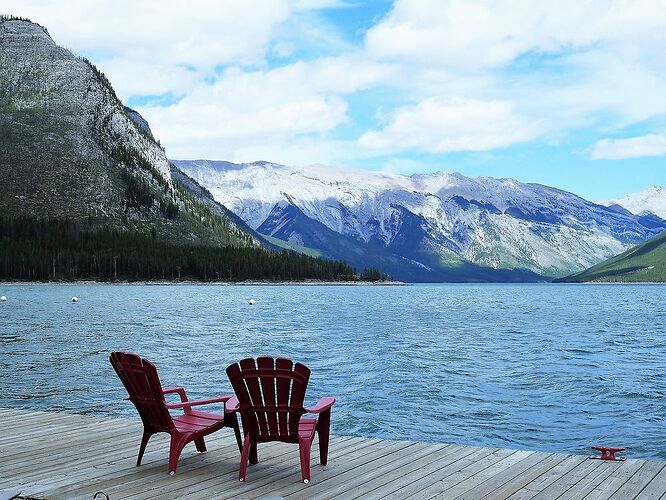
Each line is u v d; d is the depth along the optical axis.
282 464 11.16
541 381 26.64
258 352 36.59
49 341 41.31
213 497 9.44
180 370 29.08
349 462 11.21
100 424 14.19
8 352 34.97
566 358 34.97
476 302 128.38
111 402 21.36
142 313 73.75
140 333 48.28
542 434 18.03
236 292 162.00
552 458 11.30
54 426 13.98
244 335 48.06
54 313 72.06
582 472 10.48
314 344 41.75
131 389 10.92
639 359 34.81
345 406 21.34
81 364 30.17
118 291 153.88
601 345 42.75
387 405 21.53
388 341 44.09
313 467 10.95
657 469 10.59
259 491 9.70
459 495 9.45
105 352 35.09
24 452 11.88
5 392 23.06
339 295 155.00
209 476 10.47
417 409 20.95
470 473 10.50
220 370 29.08
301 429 10.89
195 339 44.41
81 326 54.28
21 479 10.26
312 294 157.75
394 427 18.61
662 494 9.41
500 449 11.98
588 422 19.38
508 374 28.59
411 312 84.50
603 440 17.41
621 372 29.59
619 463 10.96
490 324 63.06
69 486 9.90
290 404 10.41
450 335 49.56
